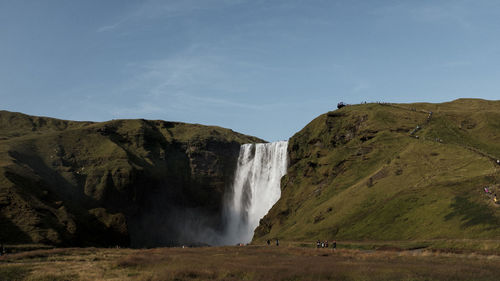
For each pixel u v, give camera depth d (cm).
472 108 18262
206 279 4588
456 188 9388
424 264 5203
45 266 6388
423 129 15125
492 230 7069
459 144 13200
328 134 18338
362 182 12962
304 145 19825
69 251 9944
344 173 14888
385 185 11581
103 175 19838
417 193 9988
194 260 6469
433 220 8506
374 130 15850
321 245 9512
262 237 15162
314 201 14600
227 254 8019
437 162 11688
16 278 5206
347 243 9212
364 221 10281
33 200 14812
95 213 17725
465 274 4222
